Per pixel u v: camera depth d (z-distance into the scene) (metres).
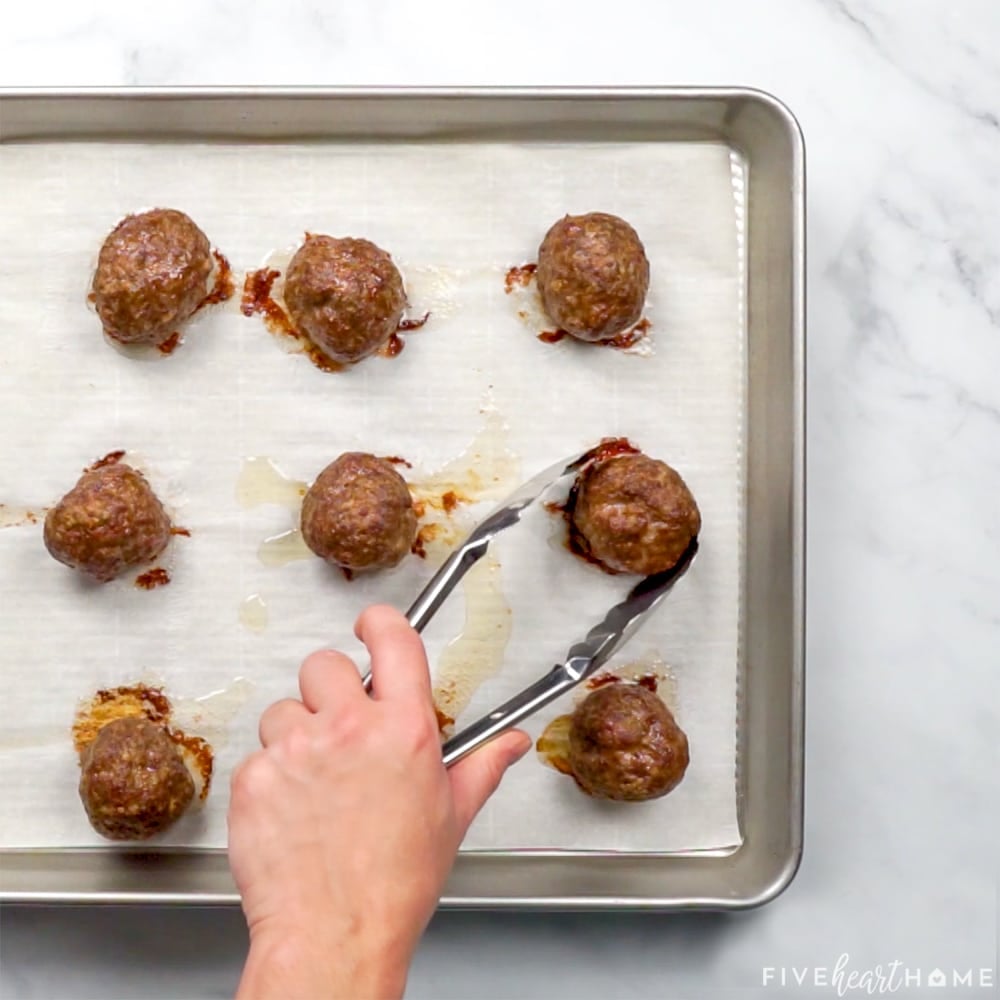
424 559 0.77
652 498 0.74
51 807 0.76
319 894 0.58
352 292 0.75
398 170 0.77
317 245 0.76
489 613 0.77
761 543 0.77
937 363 0.81
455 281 0.78
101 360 0.77
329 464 0.77
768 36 0.81
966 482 0.81
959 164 0.81
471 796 0.62
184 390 0.77
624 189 0.78
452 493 0.78
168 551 0.77
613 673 0.77
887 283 0.81
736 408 0.78
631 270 0.75
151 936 0.79
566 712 0.77
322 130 0.77
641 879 0.76
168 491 0.77
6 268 0.77
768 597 0.77
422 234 0.78
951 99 0.81
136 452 0.77
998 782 0.80
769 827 0.76
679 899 0.73
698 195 0.78
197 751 0.77
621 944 0.80
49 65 0.80
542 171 0.78
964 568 0.81
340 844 0.58
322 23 0.80
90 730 0.76
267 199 0.77
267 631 0.77
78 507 0.74
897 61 0.81
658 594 0.76
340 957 0.57
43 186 0.77
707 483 0.78
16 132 0.77
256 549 0.77
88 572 0.75
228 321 0.77
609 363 0.78
